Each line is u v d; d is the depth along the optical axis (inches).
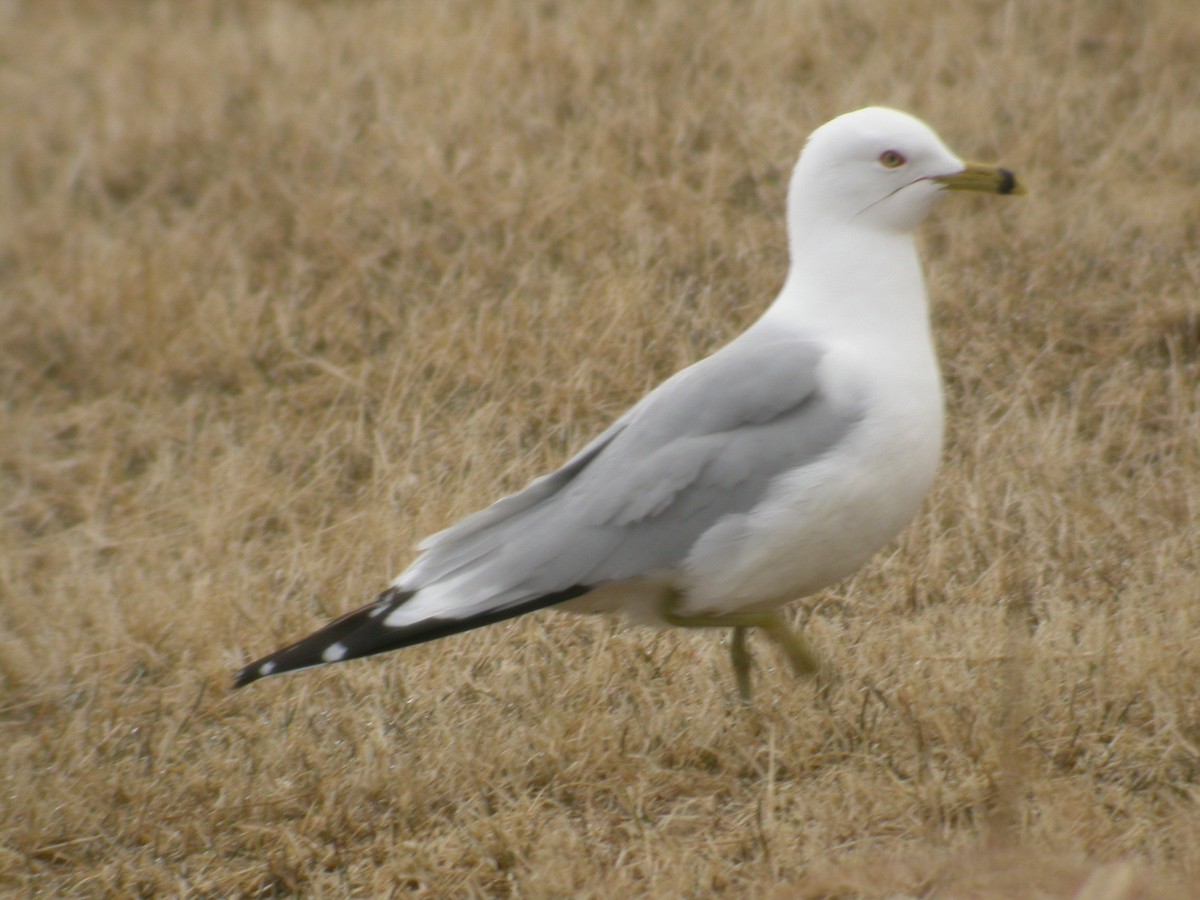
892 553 388.5
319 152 607.2
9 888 325.4
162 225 605.6
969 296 488.4
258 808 332.5
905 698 325.7
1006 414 429.7
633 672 353.4
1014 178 311.4
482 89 622.8
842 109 578.9
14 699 394.3
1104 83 591.5
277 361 517.7
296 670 305.4
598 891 283.0
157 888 317.4
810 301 313.6
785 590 312.0
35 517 476.4
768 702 335.9
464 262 535.2
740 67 611.8
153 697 379.6
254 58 688.4
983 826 284.0
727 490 299.3
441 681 360.8
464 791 325.1
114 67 723.4
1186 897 254.1
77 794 345.7
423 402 472.7
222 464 465.4
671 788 318.3
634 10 670.5
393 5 722.8
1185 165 542.3
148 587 421.1
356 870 309.7
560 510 308.5
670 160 567.5
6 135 684.7
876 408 298.2
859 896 271.3
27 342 552.4
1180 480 402.9
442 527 412.8
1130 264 490.3
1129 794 295.7
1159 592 357.1
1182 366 449.1
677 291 501.0
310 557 420.8
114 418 510.0
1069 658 333.7
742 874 288.5
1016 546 381.4
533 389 474.9
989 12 645.3
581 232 534.9
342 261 549.0
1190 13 622.2
